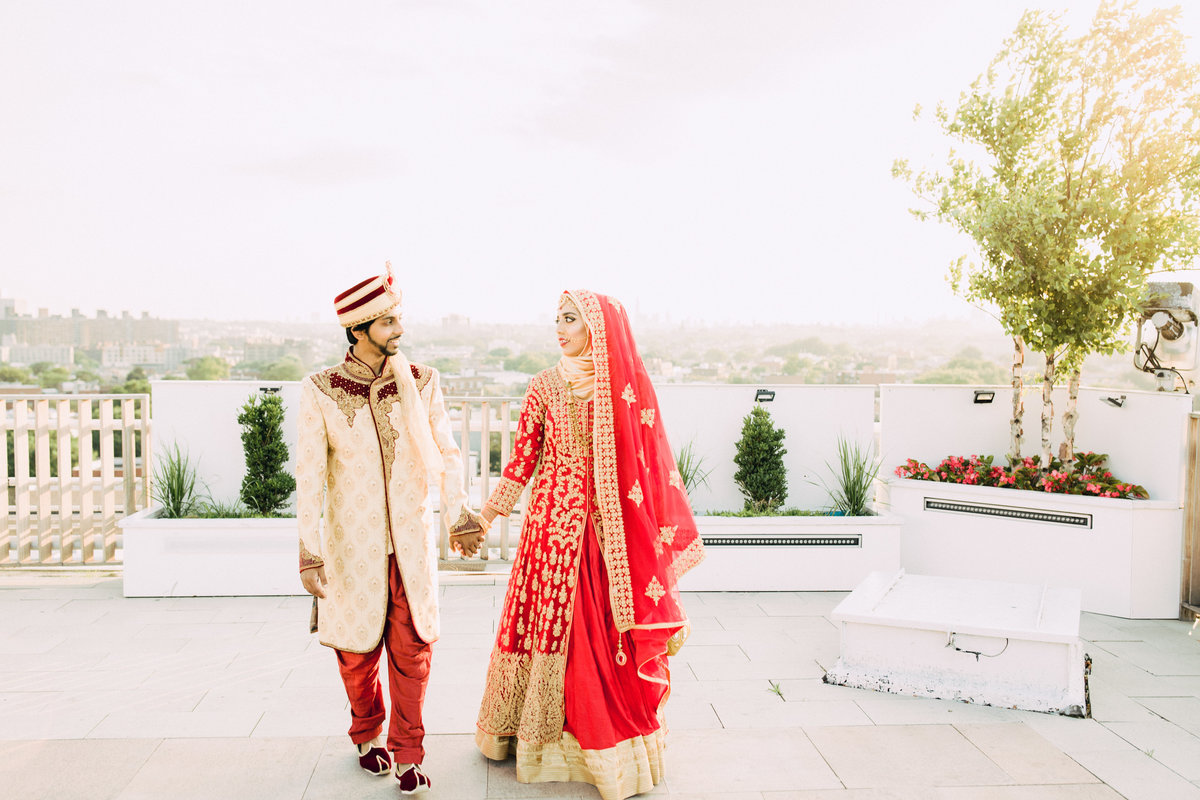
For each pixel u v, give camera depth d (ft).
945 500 18.31
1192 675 13.12
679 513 9.76
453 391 19.34
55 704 11.48
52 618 15.34
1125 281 16.35
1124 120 16.81
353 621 9.09
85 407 18.57
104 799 8.93
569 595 9.27
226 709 11.38
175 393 18.66
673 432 19.99
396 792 9.18
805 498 20.15
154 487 18.28
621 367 9.36
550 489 9.61
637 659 9.07
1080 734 10.84
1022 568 17.43
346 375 9.21
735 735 10.75
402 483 9.25
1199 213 16.39
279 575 16.97
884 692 12.24
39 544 18.47
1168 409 16.69
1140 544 16.21
